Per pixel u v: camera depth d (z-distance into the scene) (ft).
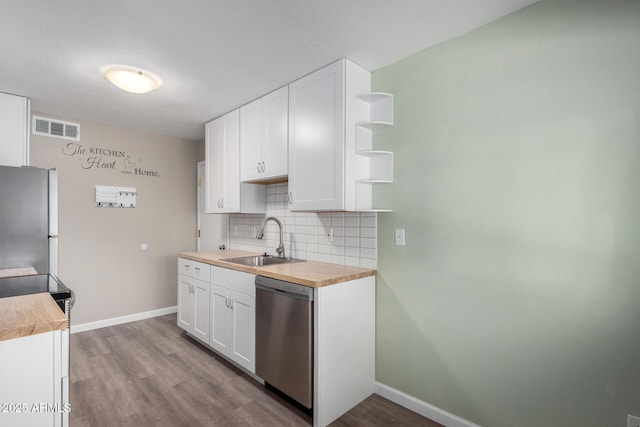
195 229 14.03
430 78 6.53
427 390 6.52
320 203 7.23
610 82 4.55
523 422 5.32
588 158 4.73
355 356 6.89
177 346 9.84
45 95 8.82
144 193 12.54
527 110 5.29
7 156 8.57
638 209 4.35
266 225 10.57
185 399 7.00
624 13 4.46
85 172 11.16
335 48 6.53
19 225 7.72
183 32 5.92
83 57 6.79
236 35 6.04
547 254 5.09
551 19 5.05
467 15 5.49
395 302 7.05
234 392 7.30
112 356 9.09
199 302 9.75
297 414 6.55
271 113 8.66
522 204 5.34
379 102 7.36
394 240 7.08
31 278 6.23
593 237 4.69
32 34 5.92
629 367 4.40
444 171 6.31
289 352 6.56
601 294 4.61
